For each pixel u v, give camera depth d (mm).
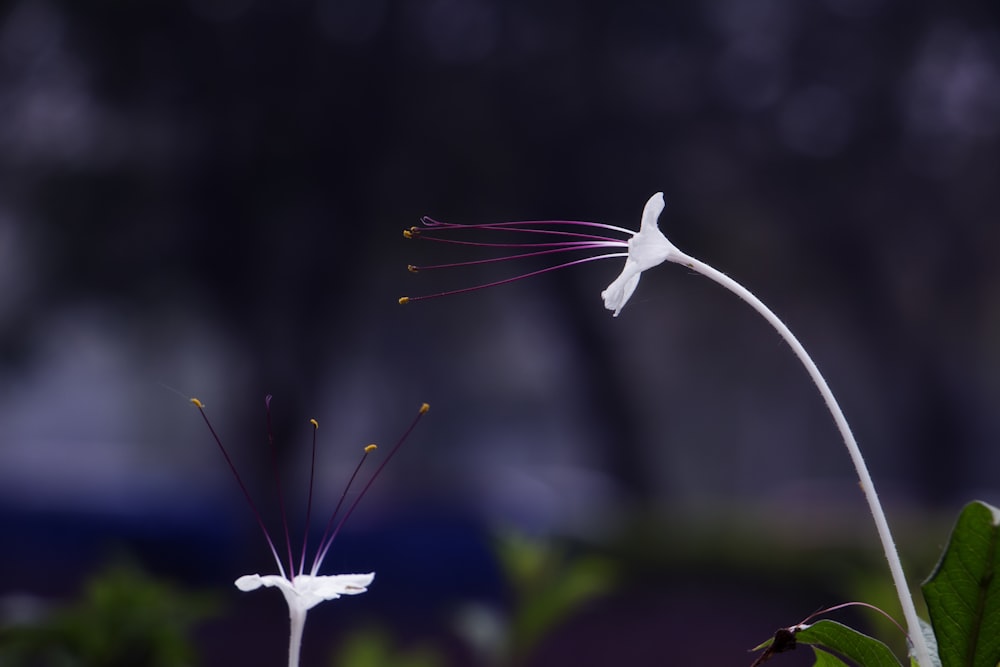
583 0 16422
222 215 16219
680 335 26938
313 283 16969
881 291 19906
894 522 12203
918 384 21219
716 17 17203
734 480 37562
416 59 16172
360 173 16312
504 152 16875
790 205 18484
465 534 14766
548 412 41250
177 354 24859
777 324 1452
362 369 32844
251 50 15656
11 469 24516
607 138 17094
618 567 12812
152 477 21938
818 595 11789
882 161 18203
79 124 16812
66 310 19203
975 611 1384
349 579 1406
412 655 3631
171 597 2859
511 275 19000
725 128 17359
